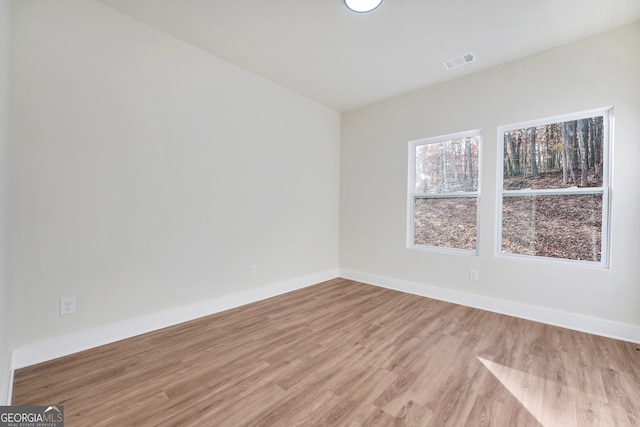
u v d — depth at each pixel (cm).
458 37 249
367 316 287
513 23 229
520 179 293
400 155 378
